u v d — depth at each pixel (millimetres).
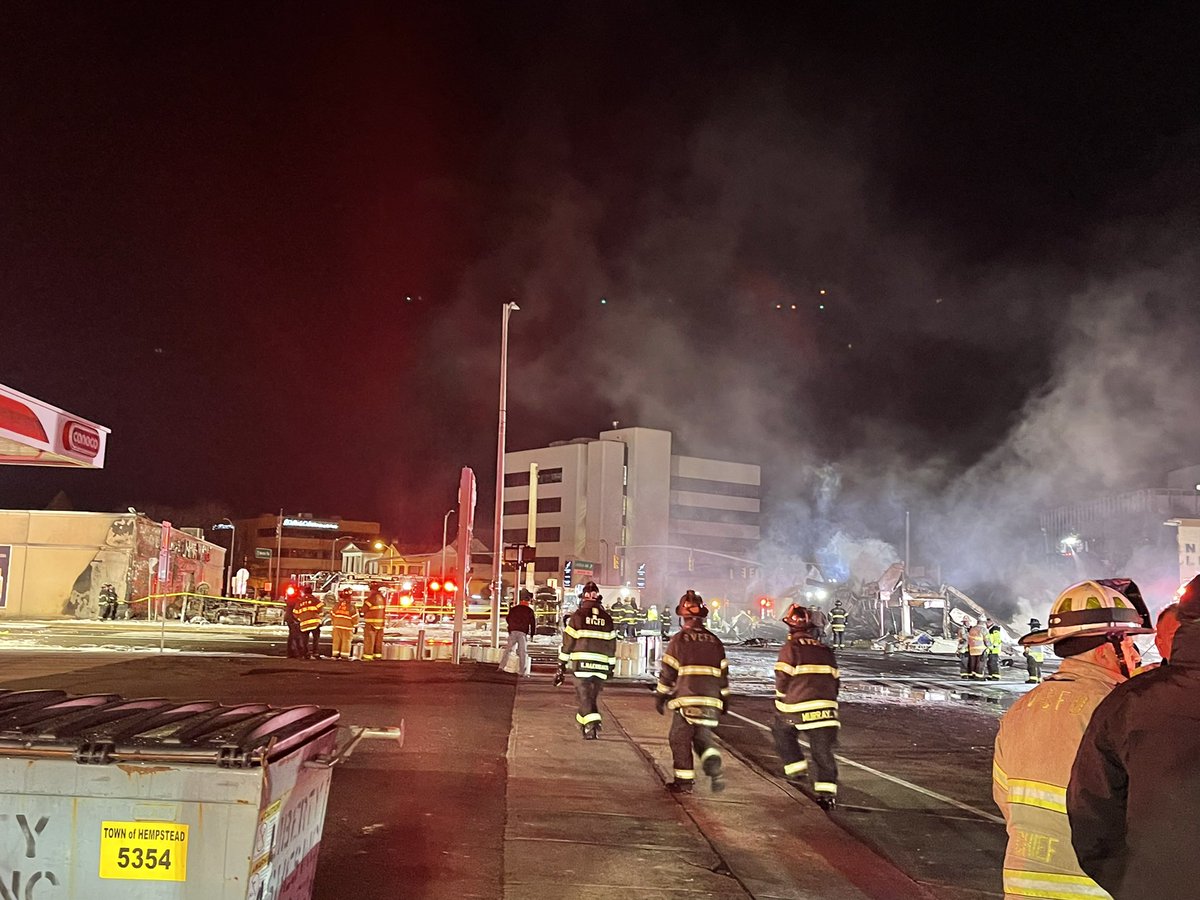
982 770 10961
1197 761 2447
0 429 15281
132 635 30719
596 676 11508
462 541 22516
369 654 23016
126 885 3168
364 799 7688
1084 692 3137
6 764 3191
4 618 46812
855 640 46094
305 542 129625
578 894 5652
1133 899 2500
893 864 6914
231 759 3174
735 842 7051
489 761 9617
